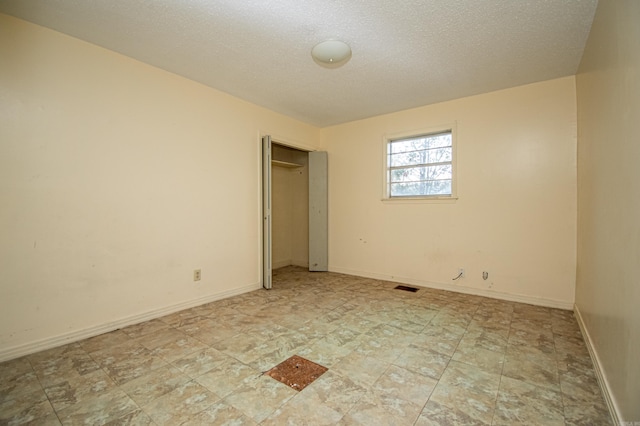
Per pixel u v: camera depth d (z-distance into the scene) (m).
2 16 1.94
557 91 2.96
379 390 1.59
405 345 2.13
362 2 1.86
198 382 1.67
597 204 1.94
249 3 1.87
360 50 2.45
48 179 2.12
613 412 1.35
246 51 2.46
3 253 1.93
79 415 1.40
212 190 3.20
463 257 3.52
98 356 1.98
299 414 1.40
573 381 1.67
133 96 2.57
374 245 4.27
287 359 1.92
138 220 2.60
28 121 2.03
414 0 1.84
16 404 1.48
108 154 2.42
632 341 1.19
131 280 2.55
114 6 1.89
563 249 2.94
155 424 1.34
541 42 2.31
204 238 3.12
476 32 2.19
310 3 1.87
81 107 2.27
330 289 3.67
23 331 2.00
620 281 1.39
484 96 3.36
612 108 1.58
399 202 4.02
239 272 3.48
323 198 4.70
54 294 2.14
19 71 1.99
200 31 2.17
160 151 2.76
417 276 3.87
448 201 3.62
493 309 2.91
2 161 1.93
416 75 2.91
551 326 2.47
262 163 3.78
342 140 4.60
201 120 3.10
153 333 2.35
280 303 3.11
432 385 1.64
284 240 5.23
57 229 2.16
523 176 3.14
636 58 1.20
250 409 1.44
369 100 3.59
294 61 2.63
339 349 2.06
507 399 1.52
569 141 2.90
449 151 3.67
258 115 3.76
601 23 1.80
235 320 2.62
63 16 1.99
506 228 3.25
